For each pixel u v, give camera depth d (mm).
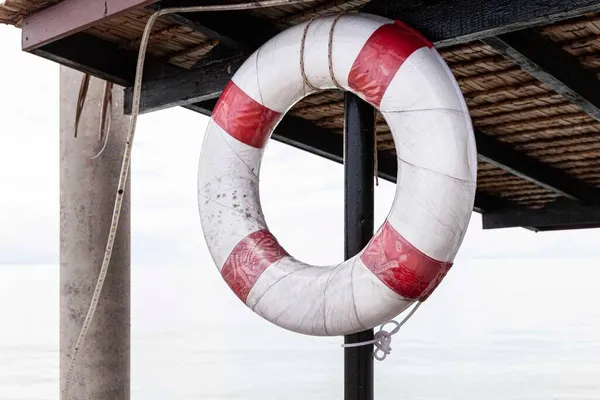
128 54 4219
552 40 3672
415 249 2855
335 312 3006
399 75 2934
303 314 3061
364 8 3279
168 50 4172
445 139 2855
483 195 8336
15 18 3680
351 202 3186
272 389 15156
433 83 2902
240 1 3516
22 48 3684
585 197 7496
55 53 3938
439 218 2836
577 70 3838
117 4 3184
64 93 5520
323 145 5305
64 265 5465
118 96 5500
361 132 3195
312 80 3168
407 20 3156
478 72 4250
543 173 6539
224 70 3906
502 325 25922
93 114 5449
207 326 29266
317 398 14234
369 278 2939
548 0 2811
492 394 14031
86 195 5418
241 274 3205
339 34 3084
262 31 3709
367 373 3104
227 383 15812
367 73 2998
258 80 3283
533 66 3461
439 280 2926
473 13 2994
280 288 3111
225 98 3369
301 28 3213
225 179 3316
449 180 2834
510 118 5160
